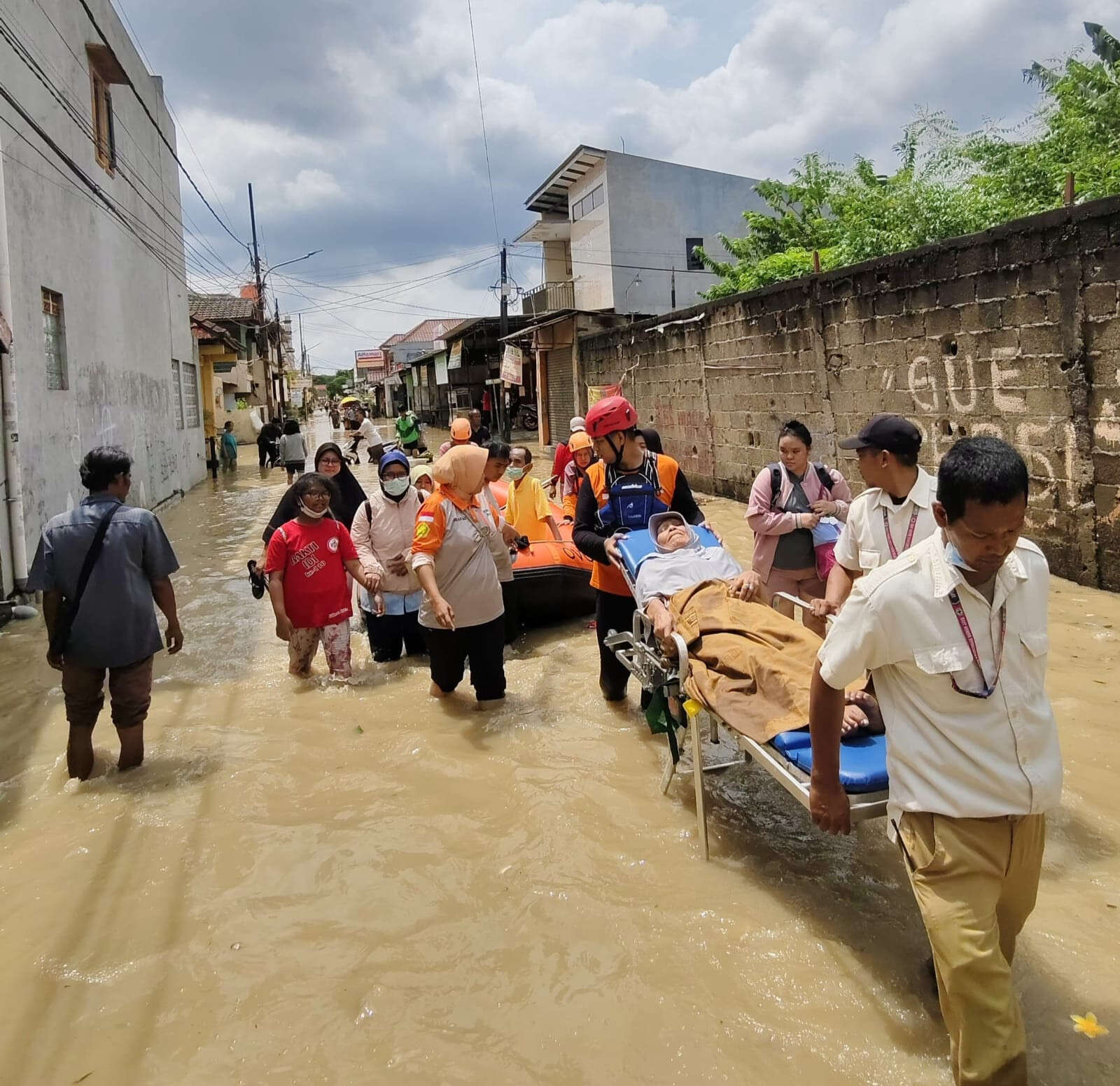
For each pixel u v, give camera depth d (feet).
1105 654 18.40
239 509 53.31
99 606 14.47
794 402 38.50
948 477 6.50
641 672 13.53
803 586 16.25
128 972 9.77
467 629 17.11
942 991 7.09
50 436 30.86
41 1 32.81
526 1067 8.26
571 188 101.76
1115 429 22.62
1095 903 10.27
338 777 14.69
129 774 15.07
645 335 54.85
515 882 11.34
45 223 31.78
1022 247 24.91
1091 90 48.06
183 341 67.10
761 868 11.46
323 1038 8.73
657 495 15.72
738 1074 8.05
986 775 6.85
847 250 55.52
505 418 96.27
